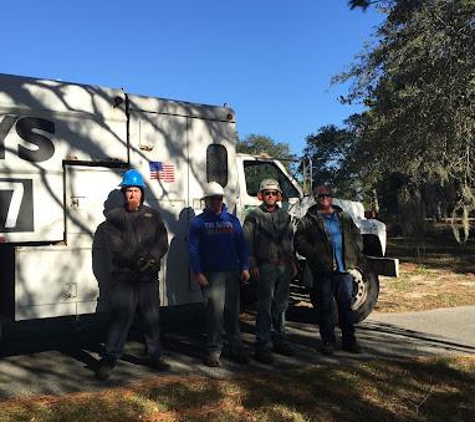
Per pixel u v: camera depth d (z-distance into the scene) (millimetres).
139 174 5656
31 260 5586
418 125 15852
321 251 6344
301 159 8711
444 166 16203
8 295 5691
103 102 6078
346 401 4852
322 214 6441
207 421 4406
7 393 5062
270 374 5609
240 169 8078
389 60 16141
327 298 6418
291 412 4594
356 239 6523
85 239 5883
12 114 5566
